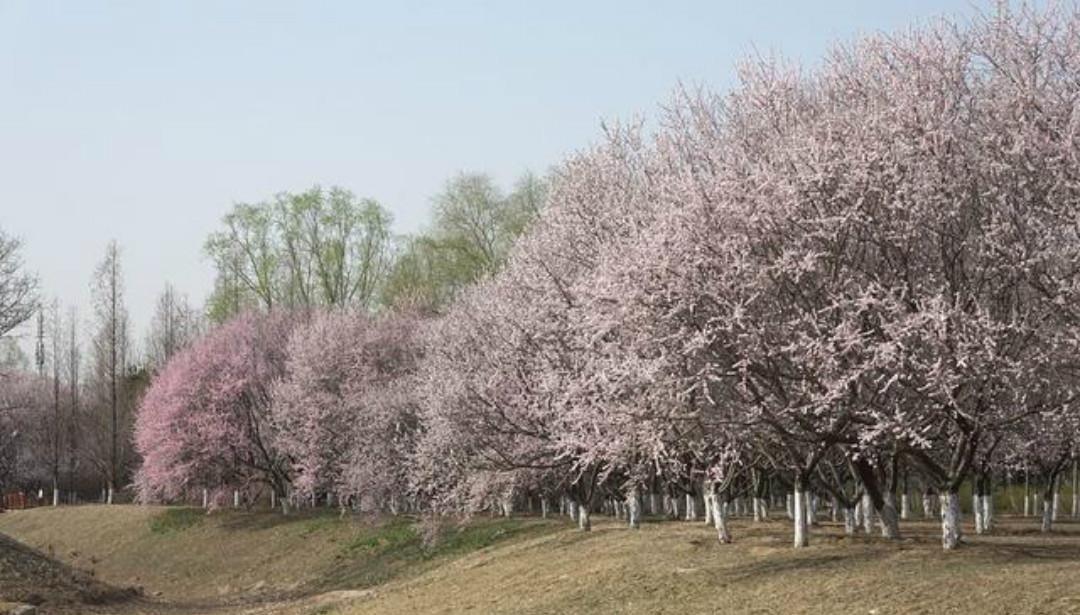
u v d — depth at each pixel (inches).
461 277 2041.1
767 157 693.9
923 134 627.2
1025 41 647.1
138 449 2162.9
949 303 591.8
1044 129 607.8
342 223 2391.7
